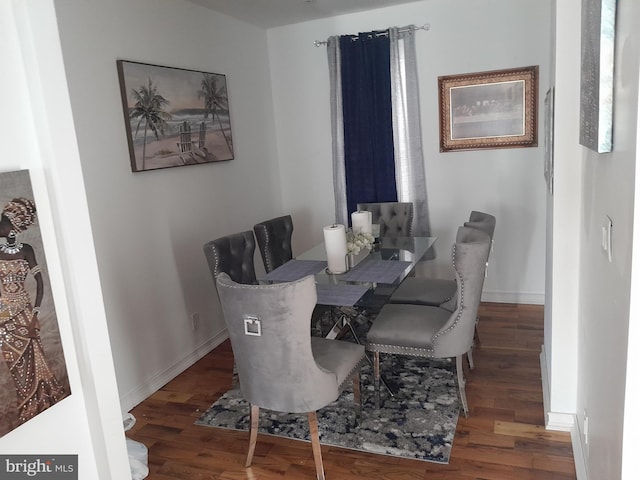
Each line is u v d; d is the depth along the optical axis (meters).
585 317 2.04
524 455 2.29
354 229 3.23
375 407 2.76
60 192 1.57
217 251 2.99
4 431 1.41
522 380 2.98
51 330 1.56
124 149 2.97
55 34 1.54
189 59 3.56
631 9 1.12
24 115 1.51
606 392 1.53
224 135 3.93
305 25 4.46
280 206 4.88
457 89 4.08
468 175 4.20
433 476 2.20
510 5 3.83
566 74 2.11
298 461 2.38
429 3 4.03
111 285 2.89
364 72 4.23
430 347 2.55
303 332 2.04
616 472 1.36
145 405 3.02
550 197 2.54
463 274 2.39
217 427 2.72
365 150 4.36
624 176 1.22
